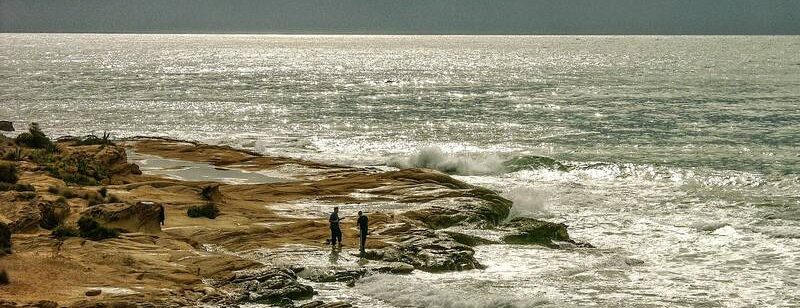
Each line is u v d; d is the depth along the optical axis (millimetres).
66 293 30469
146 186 52094
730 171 69062
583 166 71000
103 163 57406
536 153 80875
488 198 54719
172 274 33906
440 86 177625
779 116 108125
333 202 53531
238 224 44594
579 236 48406
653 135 91875
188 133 96375
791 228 49469
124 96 143875
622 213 54469
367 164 74688
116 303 29281
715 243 46312
